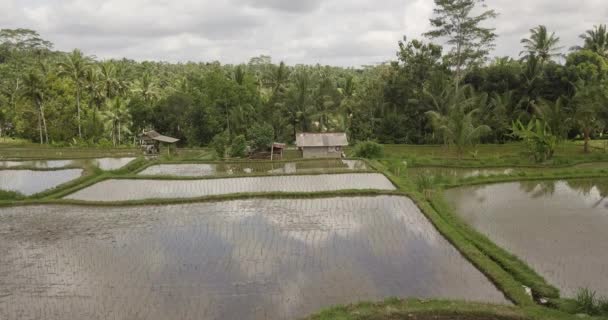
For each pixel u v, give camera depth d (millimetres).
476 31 42219
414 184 20516
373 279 10164
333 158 30438
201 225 14461
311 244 12438
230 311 8781
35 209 16984
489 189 20000
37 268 11078
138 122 50156
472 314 8430
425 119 43219
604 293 9328
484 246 11914
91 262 11406
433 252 11773
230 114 45094
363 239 12852
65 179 24172
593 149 34656
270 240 12836
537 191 19406
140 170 26422
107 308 8984
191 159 32125
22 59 69000
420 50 44938
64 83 49625
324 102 46031
